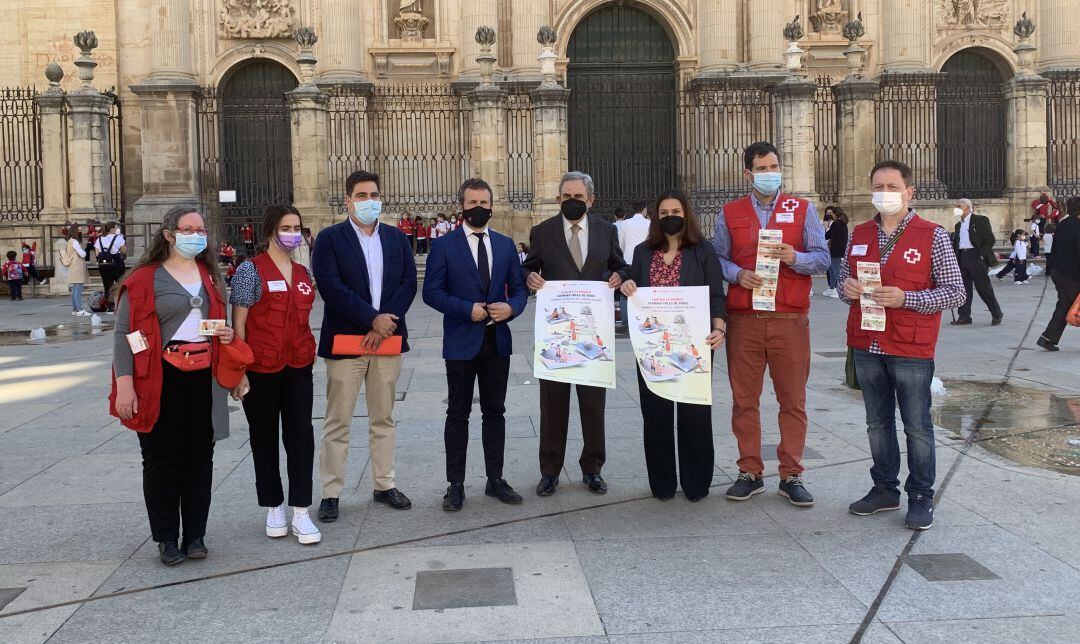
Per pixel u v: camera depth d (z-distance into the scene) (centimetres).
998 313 1656
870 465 793
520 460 831
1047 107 3183
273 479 642
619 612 507
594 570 569
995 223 3095
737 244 712
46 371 1365
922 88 3164
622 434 919
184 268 599
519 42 3148
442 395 1125
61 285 2708
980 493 704
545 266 738
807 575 554
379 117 3164
